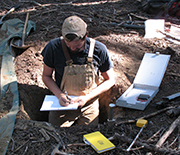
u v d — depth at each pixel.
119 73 3.96
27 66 4.16
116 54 4.45
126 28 5.42
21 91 3.54
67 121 3.21
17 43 4.68
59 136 2.53
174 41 4.76
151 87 3.54
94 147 2.28
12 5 6.74
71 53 2.74
